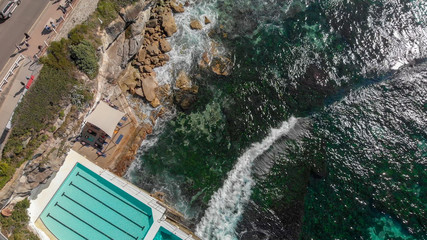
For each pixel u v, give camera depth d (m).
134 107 41.16
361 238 37.19
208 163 40.34
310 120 42.34
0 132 33.25
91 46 37.38
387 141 41.09
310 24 46.59
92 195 35.78
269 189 39.38
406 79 44.06
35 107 34.06
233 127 41.69
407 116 42.09
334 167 40.00
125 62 41.31
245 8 46.69
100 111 37.16
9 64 35.31
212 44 44.38
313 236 37.47
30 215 34.22
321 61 44.78
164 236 35.00
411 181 39.16
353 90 43.66
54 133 35.16
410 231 37.22
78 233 34.44
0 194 31.86
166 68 42.66
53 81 35.16
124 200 35.84
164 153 40.44
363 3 47.81
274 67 44.28
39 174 34.59
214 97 42.56
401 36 46.31
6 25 36.41
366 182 39.28
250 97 42.91
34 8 37.09
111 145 38.81
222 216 38.38
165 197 38.78
